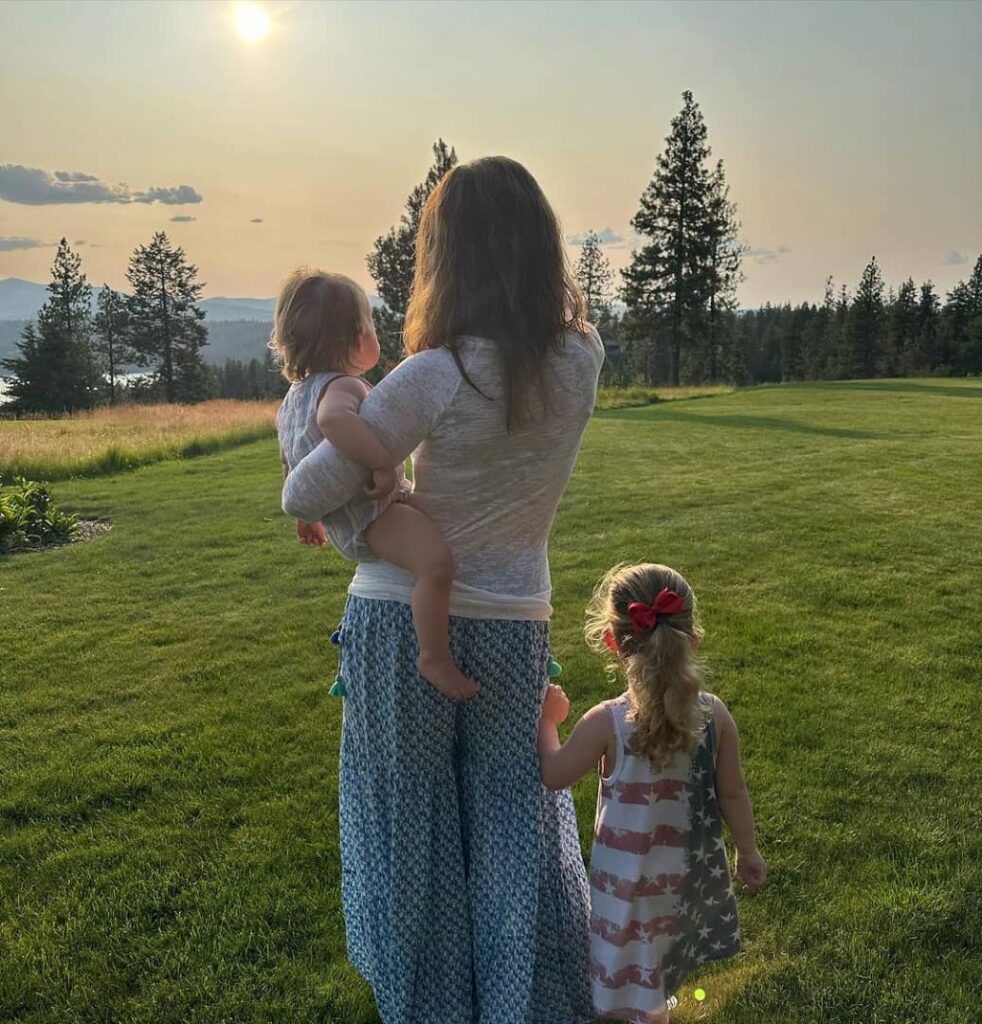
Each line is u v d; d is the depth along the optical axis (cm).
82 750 377
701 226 4591
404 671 174
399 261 3594
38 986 233
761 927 251
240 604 608
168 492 1121
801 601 577
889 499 939
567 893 198
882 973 231
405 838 180
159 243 6166
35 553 781
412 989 185
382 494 161
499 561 176
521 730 184
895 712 398
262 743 381
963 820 307
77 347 5844
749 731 379
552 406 168
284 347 182
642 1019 194
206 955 243
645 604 192
